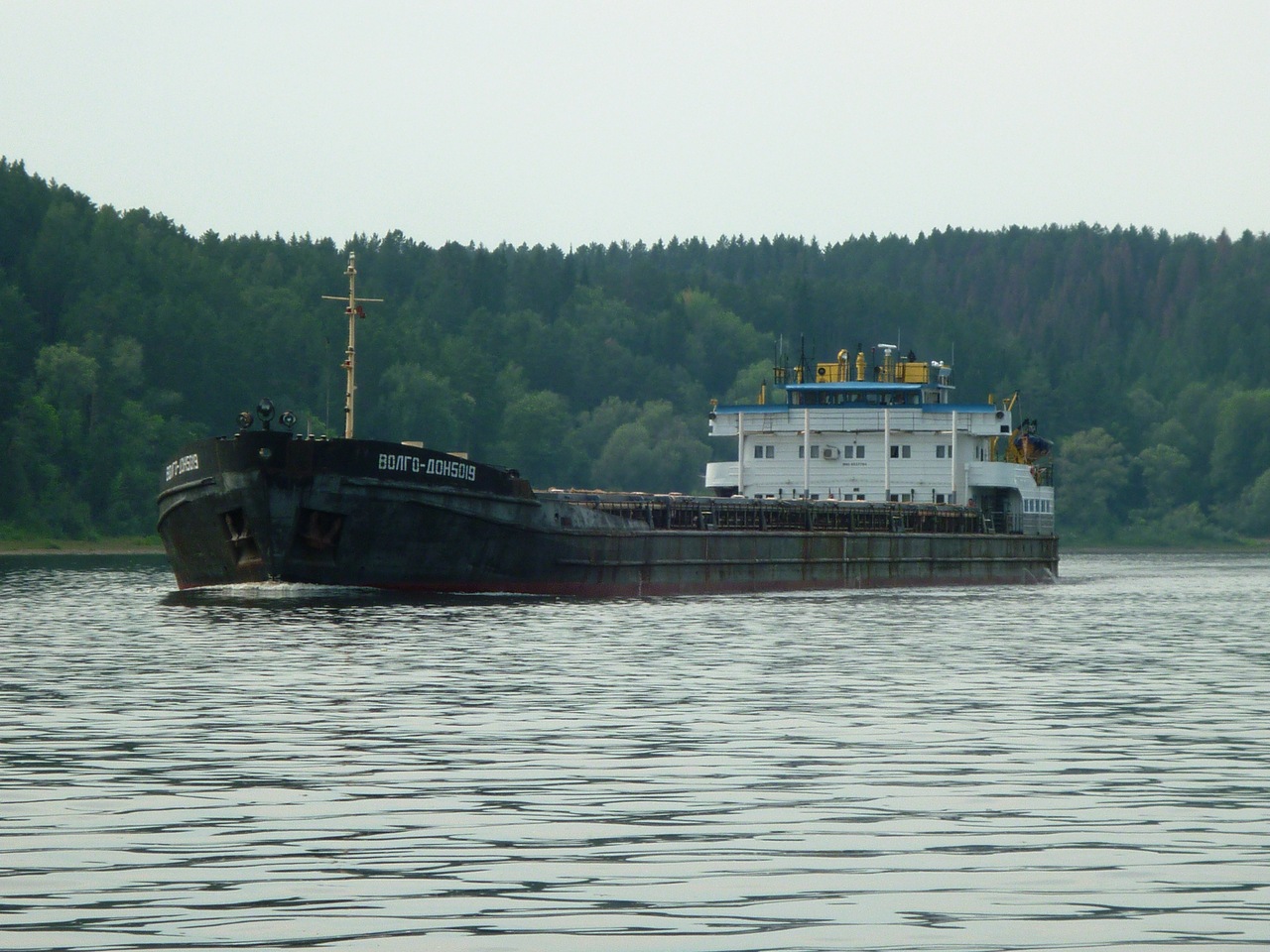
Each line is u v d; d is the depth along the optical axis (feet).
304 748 316.60
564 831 244.63
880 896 209.56
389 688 412.98
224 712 367.86
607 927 196.03
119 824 247.70
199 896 207.82
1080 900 207.92
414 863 225.35
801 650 535.19
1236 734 345.31
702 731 342.44
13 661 479.00
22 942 188.85
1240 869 224.12
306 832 243.19
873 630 627.05
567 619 635.66
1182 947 189.06
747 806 263.29
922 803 266.36
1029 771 297.33
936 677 456.45
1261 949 188.44
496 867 223.30
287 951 186.60
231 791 272.31
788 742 328.49
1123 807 263.90
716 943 190.19
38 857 227.40
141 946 187.73
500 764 300.20
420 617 626.23
